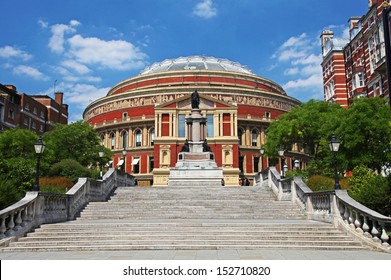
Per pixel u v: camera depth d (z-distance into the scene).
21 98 76.06
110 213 23.27
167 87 78.88
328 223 18.16
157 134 69.69
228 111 71.06
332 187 28.22
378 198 17.52
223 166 68.56
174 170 42.38
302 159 80.94
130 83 90.62
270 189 30.97
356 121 38.34
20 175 25.97
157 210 23.91
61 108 95.75
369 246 14.71
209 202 25.67
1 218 15.07
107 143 82.38
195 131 46.84
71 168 37.06
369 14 58.56
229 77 86.62
